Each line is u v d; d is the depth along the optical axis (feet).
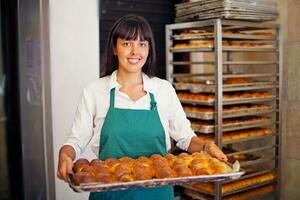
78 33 7.70
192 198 9.84
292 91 9.19
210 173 4.68
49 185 5.74
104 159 5.39
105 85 5.54
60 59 7.55
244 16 8.40
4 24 4.00
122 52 5.27
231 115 8.64
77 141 5.30
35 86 4.62
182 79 9.99
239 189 8.91
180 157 5.18
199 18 8.77
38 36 4.70
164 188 5.46
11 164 4.19
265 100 9.10
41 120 4.84
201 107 8.95
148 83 5.59
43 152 4.94
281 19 9.30
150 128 5.40
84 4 7.72
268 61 9.23
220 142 8.44
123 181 4.30
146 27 5.34
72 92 7.72
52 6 7.38
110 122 5.37
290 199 9.46
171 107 5.82
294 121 9.21
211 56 10.39
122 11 9.52
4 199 4.17
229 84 8.64
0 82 3.98
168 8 10.25
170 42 9.48
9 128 4.11
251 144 10.19
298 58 9.01
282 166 9.59
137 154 5.41
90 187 4.10
